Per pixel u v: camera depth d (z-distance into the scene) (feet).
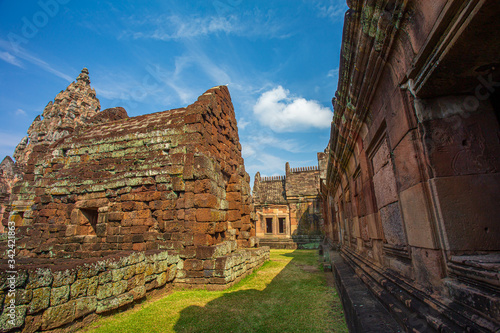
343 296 18.75
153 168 35.45
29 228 41.52
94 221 40.91
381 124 12.91
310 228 105.60
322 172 65.46
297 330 16.58
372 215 17.34
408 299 9.56
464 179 8.22
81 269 17.25
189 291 27.94
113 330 16.84
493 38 6.29
